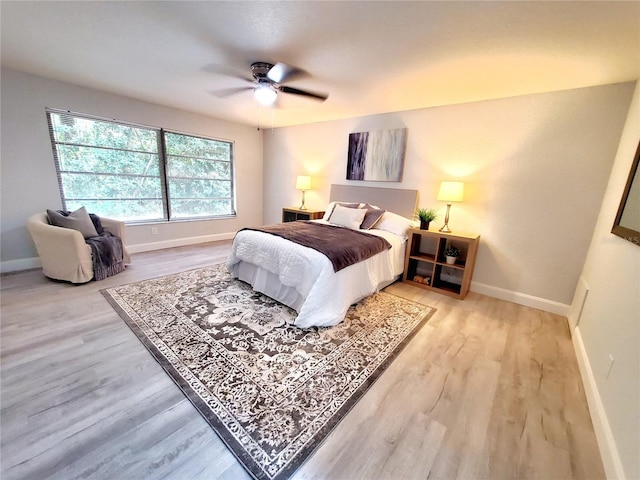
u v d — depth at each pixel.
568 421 1.52
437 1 1.49
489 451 1.32
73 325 2.20
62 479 1.11
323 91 3.03
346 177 4.45
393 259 3.26
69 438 1.28
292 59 2.29
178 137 4.50
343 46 2.05
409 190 3.75
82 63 2.63
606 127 2.47
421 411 1.53
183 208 4.78
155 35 2.02
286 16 1.71
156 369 1.76
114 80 3.10
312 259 2.40
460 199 3.06
